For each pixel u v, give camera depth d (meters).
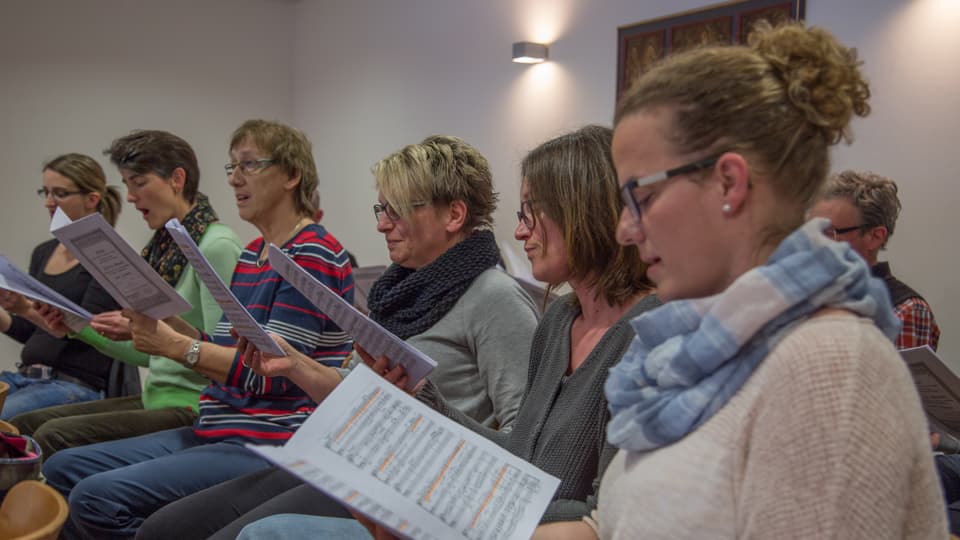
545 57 4.96
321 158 7.11
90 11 6.33
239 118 7.09
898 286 2.39
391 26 6.27
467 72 5.60
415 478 1.02
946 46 3.15
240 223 7.11
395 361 1.61
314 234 2.33
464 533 0.98
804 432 0.71
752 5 3.80
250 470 2.24
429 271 2.02
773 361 0.76
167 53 6.68
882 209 2.32
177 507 2.00
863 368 0.72
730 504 0.77
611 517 0.90
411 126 6.12
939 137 3.19
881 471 0.70
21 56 6.10
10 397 3.15
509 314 1.91
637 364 0.93
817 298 0.76
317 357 2.30
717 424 0.79
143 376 5.43
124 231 6.54
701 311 0.86
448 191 2.03
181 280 2.75
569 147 1.48
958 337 3.16
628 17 4.44
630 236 0.89
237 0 7.00
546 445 1.41
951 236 3.17
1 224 6.10
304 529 1.68
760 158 0.80
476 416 1.94
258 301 2.30
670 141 0.83
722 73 0.82
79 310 2.31
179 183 2.86
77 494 2.12
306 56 7.21
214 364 2.19
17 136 6.12
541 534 1.12
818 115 0.81
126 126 6.53
